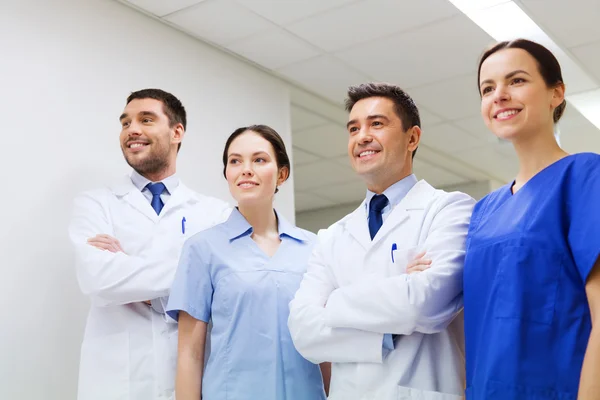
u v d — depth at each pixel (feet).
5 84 8.62
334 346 5.25
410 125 5.83
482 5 10.87
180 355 6.13
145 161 7.61
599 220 4.34
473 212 5.28
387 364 5.13
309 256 6.50
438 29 11.61
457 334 5.50
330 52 12.32
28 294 8.35
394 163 5.68
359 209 5.90
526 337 4.43
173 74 11.07
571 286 4.44
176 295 6.13
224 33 11.46
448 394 5.02
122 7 10.39
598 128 16.74
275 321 6.04
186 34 11.46
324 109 15.14
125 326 6.90
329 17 11.07
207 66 11.77
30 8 9.08
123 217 7.26
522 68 4.90
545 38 12.07
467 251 5.01
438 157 18.78
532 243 4.56
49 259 8.64
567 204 4.59
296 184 20.89
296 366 5.98
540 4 10.91
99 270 6.69
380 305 5.04
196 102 11.39
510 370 4.41
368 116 5.71
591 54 12.74
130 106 7.82
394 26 11.44
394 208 5.65
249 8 10.68
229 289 6.07
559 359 4.35
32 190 8.65
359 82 13.65
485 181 21.12
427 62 12.85
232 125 12.03
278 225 6.66
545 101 4.91
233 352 5.94
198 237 6.35
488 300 4.70
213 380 5.93
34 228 8.57
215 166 11.50
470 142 17.56
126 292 6.64
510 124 4.89
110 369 6.79
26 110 8.79
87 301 8.91
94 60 9.79
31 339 8.27
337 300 5.25
